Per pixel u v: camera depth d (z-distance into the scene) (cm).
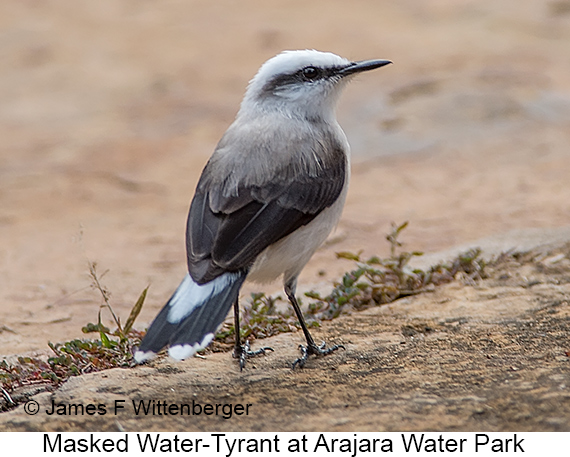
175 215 1869
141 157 2270
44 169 2195
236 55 3133
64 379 1012
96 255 1627
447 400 855
